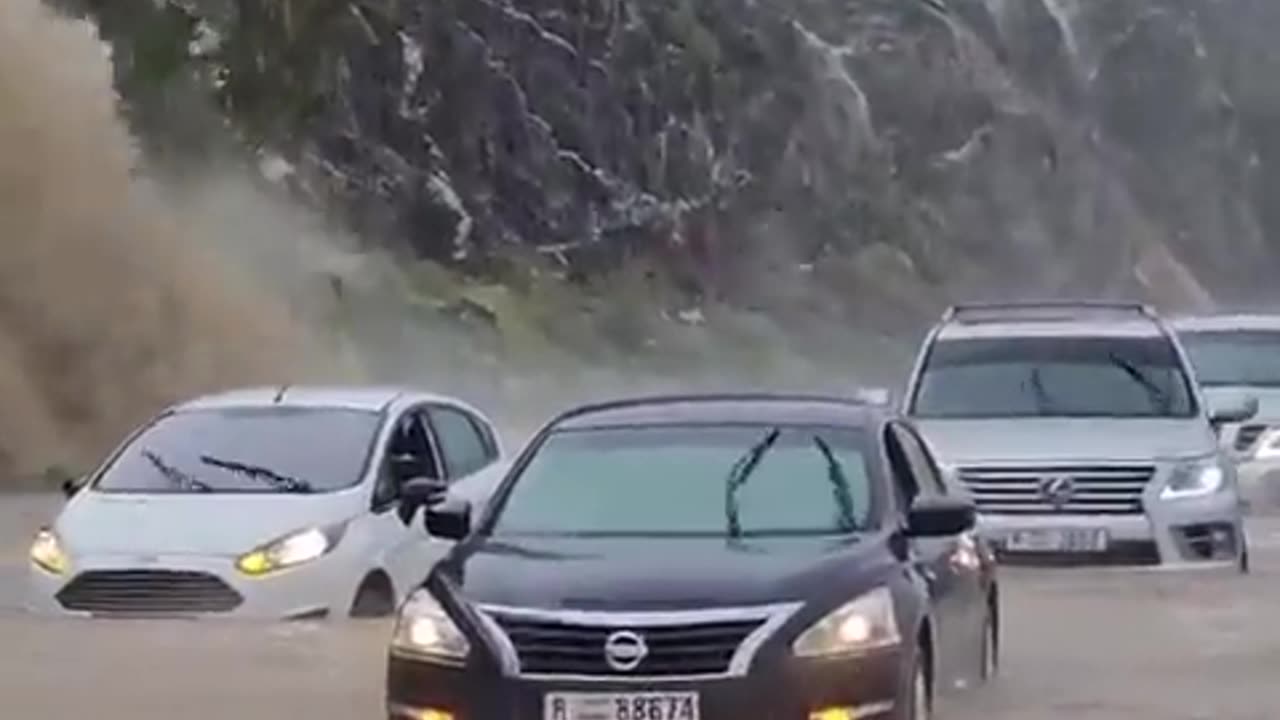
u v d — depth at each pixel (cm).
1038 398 3178
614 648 1673
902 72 11512
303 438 2803
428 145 8431
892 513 1917
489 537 1902
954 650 2070
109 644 2452
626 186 9325
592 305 8669
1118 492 2933
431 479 2778
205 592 2569
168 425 2845
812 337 9631
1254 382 4419
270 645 2452
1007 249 11356
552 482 1970
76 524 2642
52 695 2191
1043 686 2277
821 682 1670
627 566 1762
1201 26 14300
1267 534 3819
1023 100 12250
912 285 10456
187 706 2144
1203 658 2433
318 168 7819
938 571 1980
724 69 10100
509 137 8788
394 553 2689
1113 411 3153
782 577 1728
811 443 1994
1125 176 13425
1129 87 13675
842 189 10525
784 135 10238
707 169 9788
